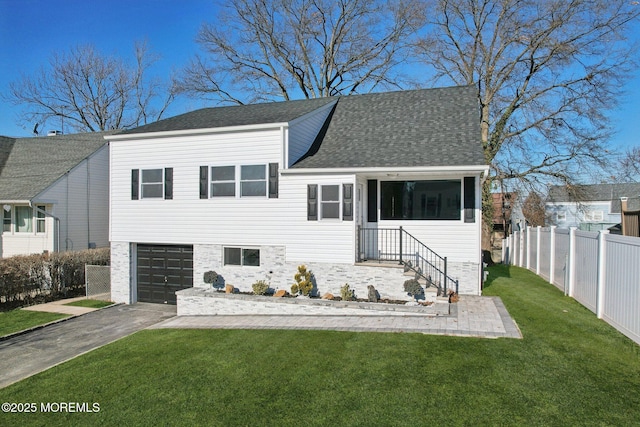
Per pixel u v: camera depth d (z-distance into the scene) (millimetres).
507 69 24594
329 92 32688
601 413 5242
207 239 14078
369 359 7332
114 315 13578
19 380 7777
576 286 11602
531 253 19312
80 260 16969
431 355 7312
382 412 5547
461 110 15094
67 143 24078
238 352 8320
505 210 31609
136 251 15430
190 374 7348
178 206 14438
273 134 13156
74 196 20922
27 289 15078
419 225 12969
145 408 6188
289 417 5613
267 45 32312
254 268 13484
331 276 12531
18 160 23344
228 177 13766
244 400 6195
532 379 6215
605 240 9133
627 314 7934
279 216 13125
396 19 30266
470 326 8938
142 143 14891
